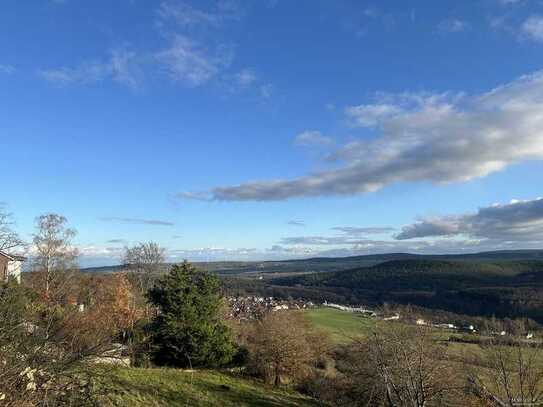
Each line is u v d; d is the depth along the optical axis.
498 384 13.34
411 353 15.85
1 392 7.62
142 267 55.25
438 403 17.83
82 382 9.91
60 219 53.56
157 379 26.45
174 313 36.03
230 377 35.38
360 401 25.52
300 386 37.66
